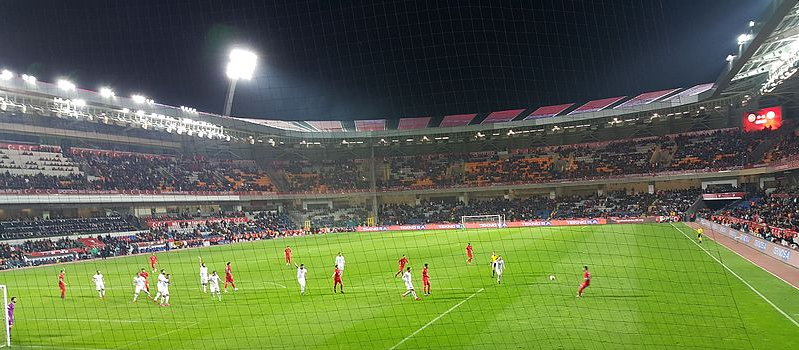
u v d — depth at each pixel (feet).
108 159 236.84
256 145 291.17
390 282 100.32
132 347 62.64
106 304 89.51
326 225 284.41
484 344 57.41
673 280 91.81
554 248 148.56
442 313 72.38
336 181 305.53
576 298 78.79
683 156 263.29
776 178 237.86
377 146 304.30
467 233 221.87
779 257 114.01
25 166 201.67
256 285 103.55
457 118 266.98
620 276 97.50
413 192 292.61
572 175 280.51
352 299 85.05
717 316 65.46
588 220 244.63
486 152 312.71
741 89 194.49
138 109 181.16
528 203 282.36
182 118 196.24
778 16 96.89
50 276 133.49
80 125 232.73
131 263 159.12
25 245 173.27
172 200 232.73
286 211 294.87
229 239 233.35
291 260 148.15
